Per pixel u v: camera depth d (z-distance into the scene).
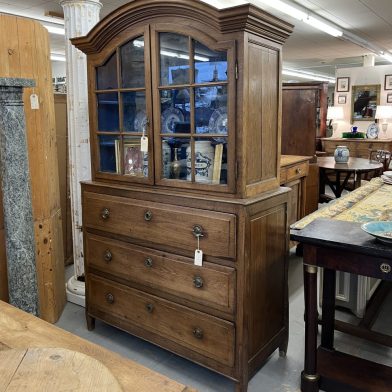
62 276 2.97
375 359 2.33
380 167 4.53
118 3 5.30
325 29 6.71
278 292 2.20
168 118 2.10
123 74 2.25
